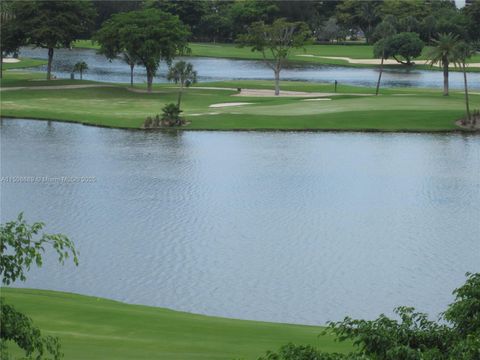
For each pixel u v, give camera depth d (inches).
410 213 2871.6
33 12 7357.3
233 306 1887.3
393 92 7022.6
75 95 6515.8
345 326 1010.7
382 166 3804.1
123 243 2404.0
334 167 3774.6
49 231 2549.2
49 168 3715.6
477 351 888.9
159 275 2107.5
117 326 1408.7
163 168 3722.9
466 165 3826.3
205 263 2214.6
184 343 1304.1
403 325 1008.2
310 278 2103.8
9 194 3142.2
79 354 1198.9
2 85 6948.8
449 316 1045.8
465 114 5123.0
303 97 6422.2
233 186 3324.3
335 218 2775.6
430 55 6250.0
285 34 6870.1
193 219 2733.8
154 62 6771.7
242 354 1240.8
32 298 1620.3
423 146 4345.5
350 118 5103.3
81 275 2100.1
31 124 5187.0
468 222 2733.8
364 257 2293.3
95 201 3009.4
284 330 1467.8
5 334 858.8
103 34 7091.5
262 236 2514.8
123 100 6294.3
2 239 887.1
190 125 5002.5
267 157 4023.1
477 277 1109.1
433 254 2335.1
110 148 4279.0
